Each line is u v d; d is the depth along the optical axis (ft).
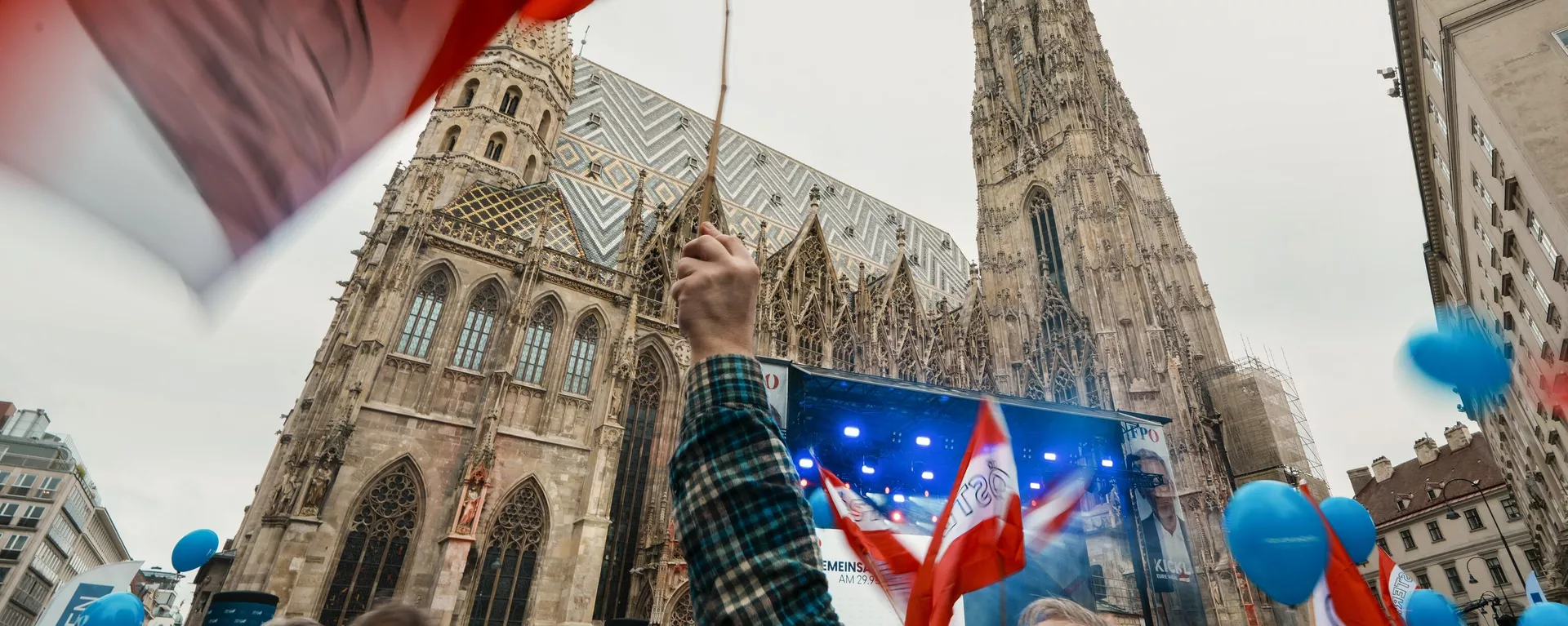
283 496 108.68
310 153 7.34
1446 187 134.31
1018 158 261.03
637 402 153.28
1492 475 243.40
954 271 303.07
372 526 115.34
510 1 9.34
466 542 115.44
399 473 120.98
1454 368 29.73
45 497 402.31
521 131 180.65
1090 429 105.40
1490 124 93.15
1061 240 232.73
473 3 9.09
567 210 175.01
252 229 6.43
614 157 215.92
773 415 9.52
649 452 149.79
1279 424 206.49
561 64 201.16
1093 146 237.86
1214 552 155.22
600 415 139.74
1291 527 42.42
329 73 7.71
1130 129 278.67
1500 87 88.63
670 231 182.29
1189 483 164.45
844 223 273.54
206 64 6.51
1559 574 181.98
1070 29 282.15
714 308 10.06
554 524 128.67
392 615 23.22
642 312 162.30
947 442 95.04
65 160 5.06
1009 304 237.25
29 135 4.91
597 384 146.41
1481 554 241.76
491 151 177.27
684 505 8.68
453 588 111.34
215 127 6.37
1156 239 242.37
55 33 5.37
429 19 8.64
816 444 89.61
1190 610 130.11
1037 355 219.61
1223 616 148.15
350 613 108.37
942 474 92.12
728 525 8.26
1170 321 208.33
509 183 172.14
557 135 198.90
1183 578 105.50
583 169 202.69
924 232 318.45
